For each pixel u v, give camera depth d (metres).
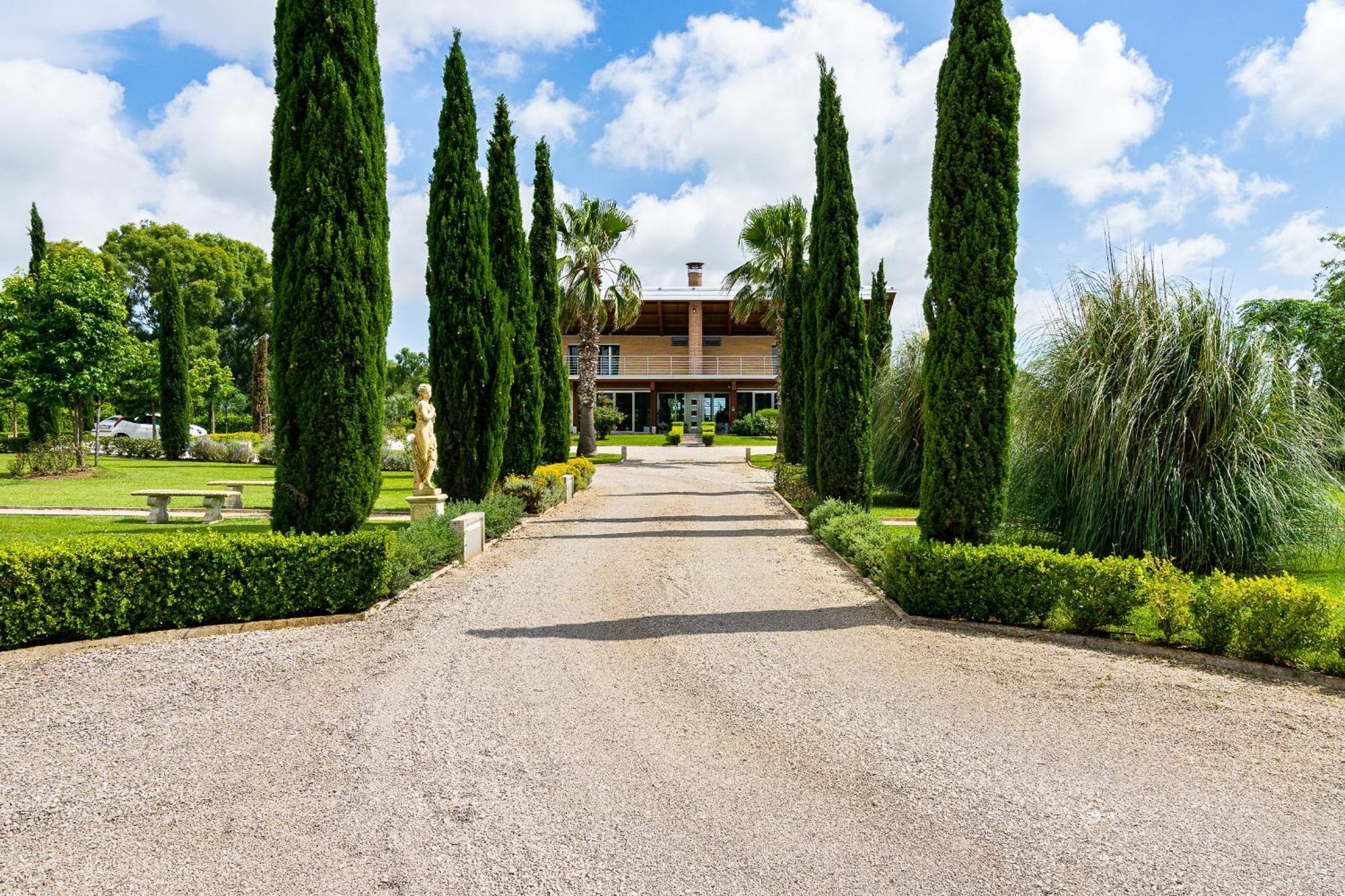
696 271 40.44
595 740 3.95
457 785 3.44
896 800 3.34
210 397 42.25
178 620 6.03
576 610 6.70
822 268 12.98
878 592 7.49
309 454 7.39
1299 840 3.04
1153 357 8.75
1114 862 2.87
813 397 14.62
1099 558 8.91
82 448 22.23
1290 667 5.30
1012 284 7.57
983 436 7.54
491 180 14.46
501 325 12.52
